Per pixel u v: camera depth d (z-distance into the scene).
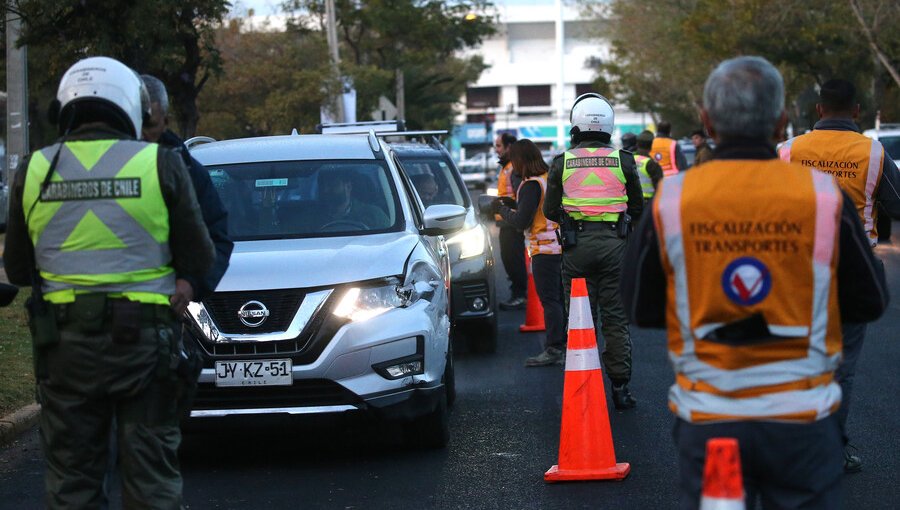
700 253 3.96
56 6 15.30
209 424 8.00
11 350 12.62
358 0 53.81
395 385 8.09
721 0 48.16
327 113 39.09
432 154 14.56
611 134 10.20
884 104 58.78
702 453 4.00
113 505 7.46
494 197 12.31
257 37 52.50
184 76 20.47
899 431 8.97
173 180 5.17
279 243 8.85
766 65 4.11
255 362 7.92
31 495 7.91
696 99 73.38
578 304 7.88
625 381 10.01
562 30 147.75
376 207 9.45
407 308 8.30
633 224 13.29
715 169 4.03
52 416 5.17
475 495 7.56
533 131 149.62
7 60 18.66
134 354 5.07
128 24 16.03
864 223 7.76
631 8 76.44
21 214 5.24
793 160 7.89
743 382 3.93
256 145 10.25
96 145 5.14
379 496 7.61
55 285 5.12
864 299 4.09
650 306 4.18
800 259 3.91
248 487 7.93
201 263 5.30
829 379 4.05
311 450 8.95
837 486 4.05
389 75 45.09
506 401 10.55
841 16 46.66
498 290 19.34
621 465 7.89
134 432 5.17
